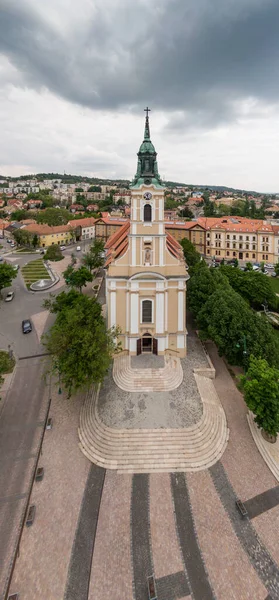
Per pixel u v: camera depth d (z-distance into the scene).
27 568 21.89
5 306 71.69
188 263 90.12
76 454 30.75
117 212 181.88
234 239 119.19
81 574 21.53
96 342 35.00
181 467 29.22
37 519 24.92
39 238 141.50
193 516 25.14
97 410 34.53
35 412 36.59
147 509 25.66
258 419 31.17
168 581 21.16
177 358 44.16
